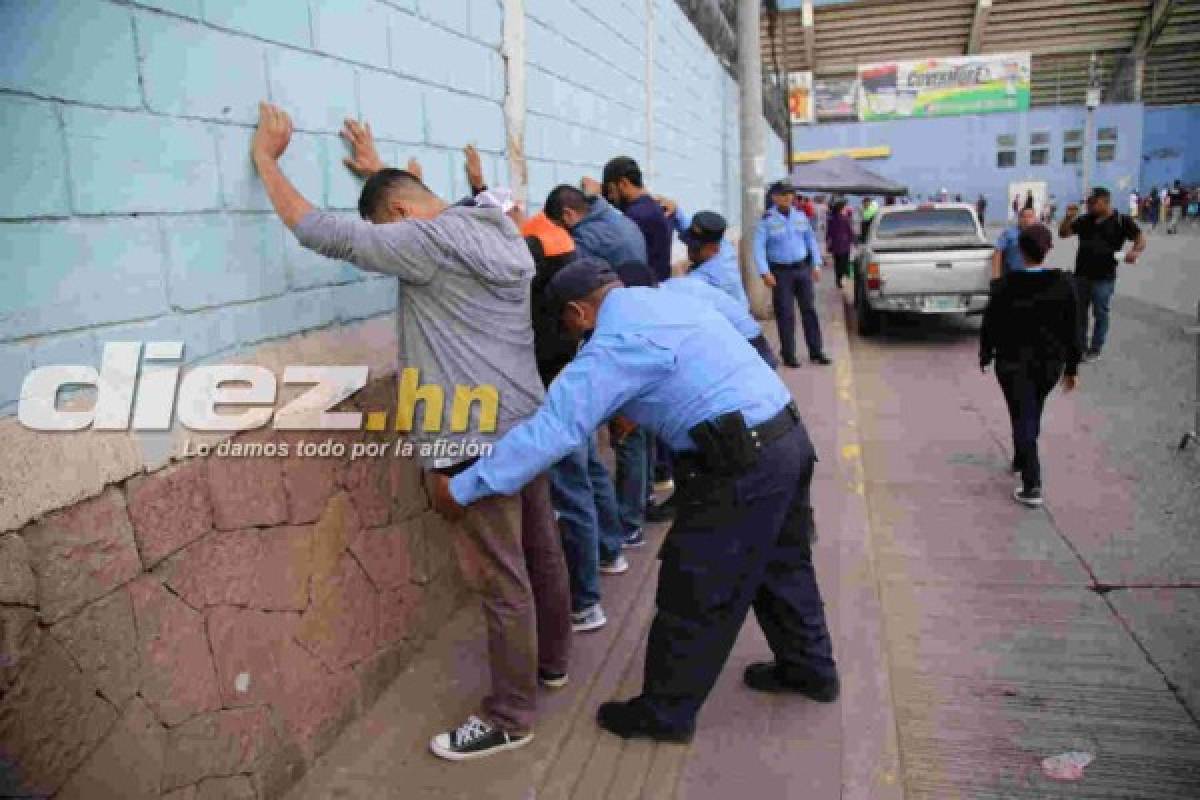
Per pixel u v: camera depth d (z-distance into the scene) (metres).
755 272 11.93
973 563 4.53
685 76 9.77
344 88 3.08
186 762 2.31
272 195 2.55
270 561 2.64
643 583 4.21
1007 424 7.07
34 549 1.87
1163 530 4.80
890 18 44.81
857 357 10.34
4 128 1.84
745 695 3.33
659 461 5.39
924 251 11.16
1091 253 9.18
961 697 3.38
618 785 2.80
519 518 2.86
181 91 2.33
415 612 3.54
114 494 2.08
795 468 2.87
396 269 2.64
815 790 2.78
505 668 2.91
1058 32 44.47
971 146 42.72
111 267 2.11
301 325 2.87
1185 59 45.72
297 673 2.78
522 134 4.67
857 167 21.28
